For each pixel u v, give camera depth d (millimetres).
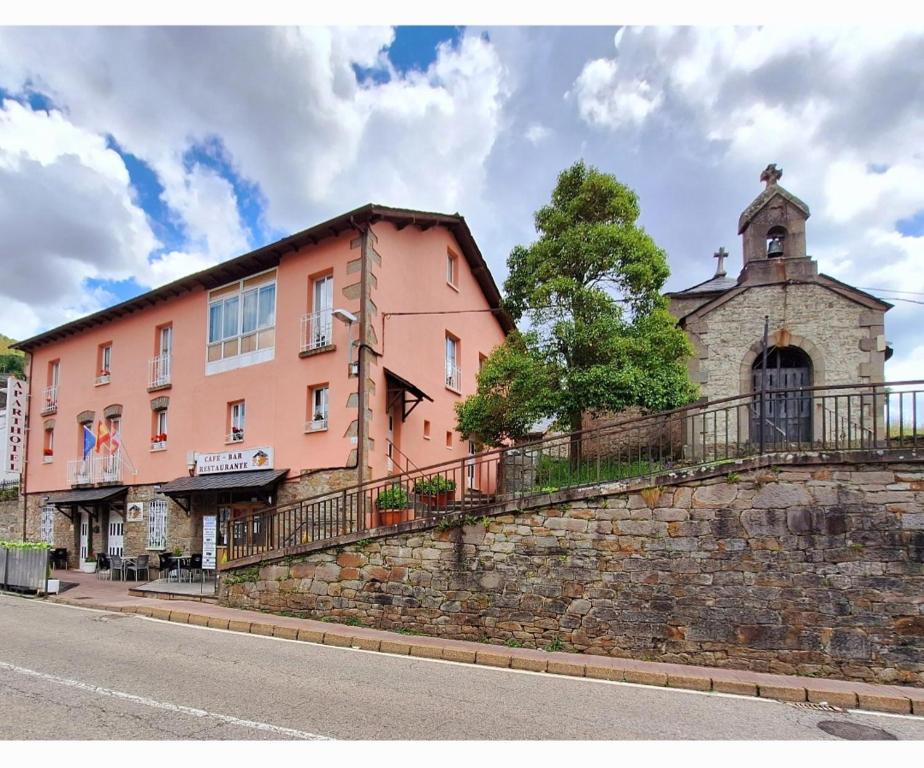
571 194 12672
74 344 18875
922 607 6469
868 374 13133
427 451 14516
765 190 14547
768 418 8836
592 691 6082
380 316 12648
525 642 7656
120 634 8195
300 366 12891
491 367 12250
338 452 11945
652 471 7672
